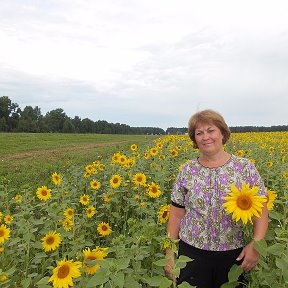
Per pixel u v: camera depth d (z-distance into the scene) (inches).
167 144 749.3
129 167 371.9
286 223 171.8
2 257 190.5
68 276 123.0
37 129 4242.1
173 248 121.8
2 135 1828.2
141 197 266.1
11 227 252.8
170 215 158.6
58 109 4640.8
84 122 4611.2
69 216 219.8
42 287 128.8
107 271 115.0
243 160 147.9
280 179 301.6
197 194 146.2
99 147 1294.3
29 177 543.2
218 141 146.6
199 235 145.8
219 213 143.0
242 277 150.3
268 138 881.5
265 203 140.6
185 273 148.1
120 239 159.2
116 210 280.2
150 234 162.1
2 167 689.0
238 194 122.2
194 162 152.6
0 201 318.7
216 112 148.6
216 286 147.3
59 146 1346.0
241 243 146.8
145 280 124.0
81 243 181.5
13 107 4252.0
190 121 151.1
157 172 330.0
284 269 122.5
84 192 362.9
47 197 276.1
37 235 235.1
